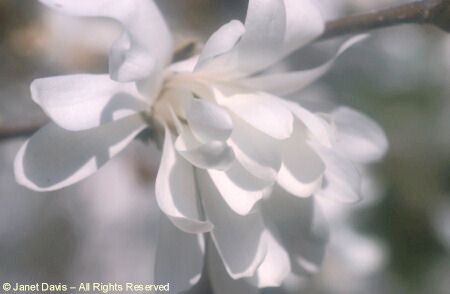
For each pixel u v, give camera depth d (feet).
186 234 1.73
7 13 2.41
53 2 1.61
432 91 2.72
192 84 1.70
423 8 1.76
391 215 2.72
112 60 1.59
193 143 1.67
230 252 1.69
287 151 1.70
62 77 1.63
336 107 1.78
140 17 1.63
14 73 2.45
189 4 2.36
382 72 2.65
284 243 1.77
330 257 2.55
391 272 2.70
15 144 2.64
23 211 2.71
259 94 1.69
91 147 1.67
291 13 1.67
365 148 1.79
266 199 1.75
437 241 2.76
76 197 2.67
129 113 1.66
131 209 2.62
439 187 2.75
